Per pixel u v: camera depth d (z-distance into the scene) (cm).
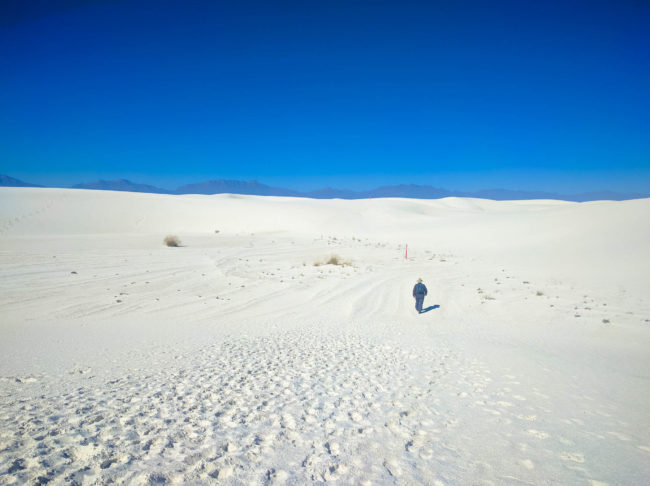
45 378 620
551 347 946
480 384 618
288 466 331
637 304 1440
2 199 5406
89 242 2917
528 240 3266
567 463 353
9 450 334
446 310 1504
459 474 328
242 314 1437
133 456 333
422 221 5547
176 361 754
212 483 295
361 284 1977
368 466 338
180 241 3203
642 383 636
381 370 704
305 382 612
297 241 3619
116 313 1392
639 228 2731
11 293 1535
